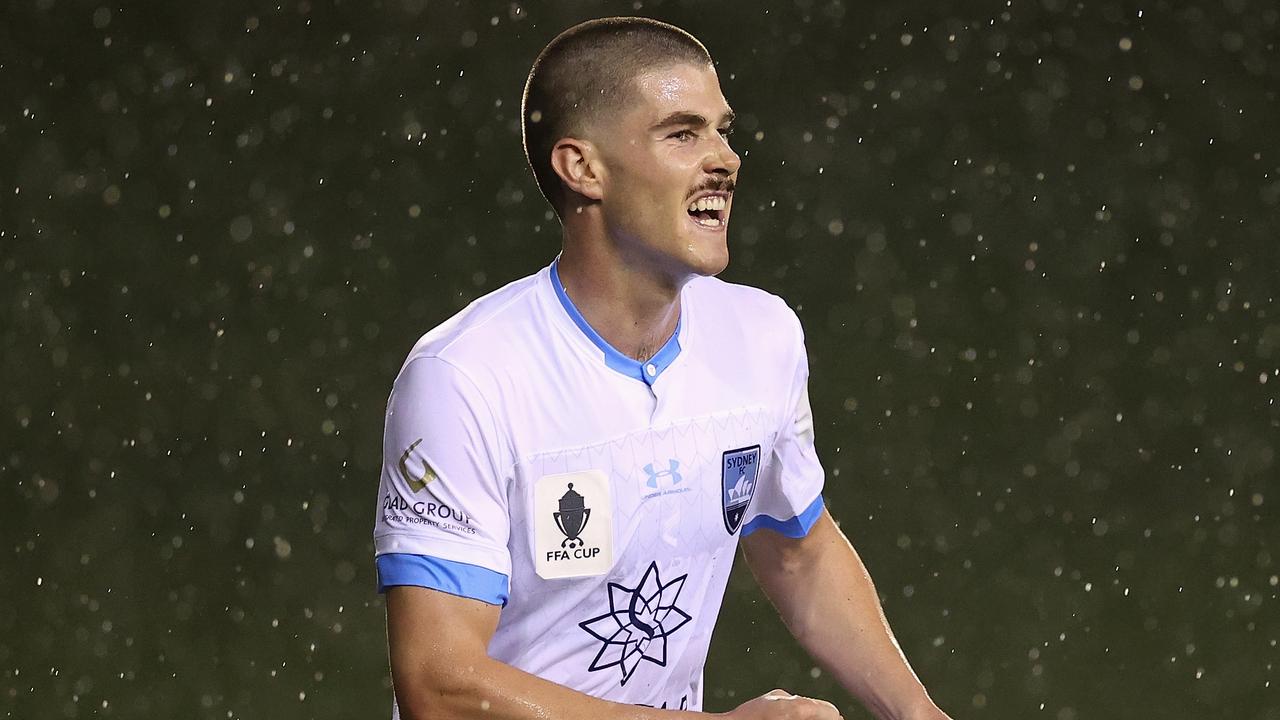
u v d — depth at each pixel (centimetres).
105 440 2481
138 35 3078
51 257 2898
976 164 3050
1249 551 2147
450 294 2947
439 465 671
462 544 668
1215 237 2928
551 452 698
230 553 2189
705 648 786
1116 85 3058
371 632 1981
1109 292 2883
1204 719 1752
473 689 651
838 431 2517
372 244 2997
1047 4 3098
